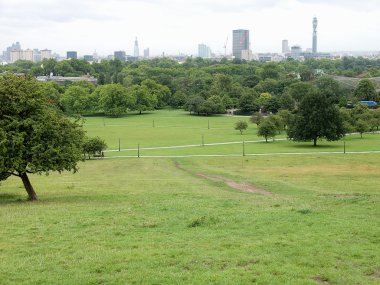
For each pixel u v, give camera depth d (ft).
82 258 60.44
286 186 160.25
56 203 114.21
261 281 51.16
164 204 102.73
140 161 272.51
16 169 115.65
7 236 72.43
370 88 617.21
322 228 73.15
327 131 344.28
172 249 62.95
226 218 82.53
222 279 51.70
